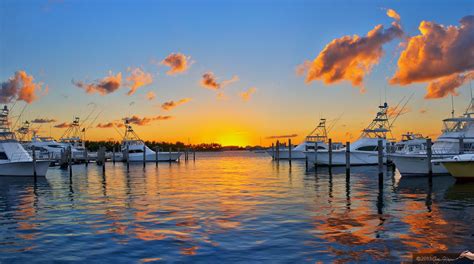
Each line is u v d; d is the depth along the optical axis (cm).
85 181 3300
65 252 1125
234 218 1528
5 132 3919
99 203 1972
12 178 3606
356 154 4700
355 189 2444
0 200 2194
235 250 1110
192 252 1100
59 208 1850
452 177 3069
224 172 4331
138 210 1741
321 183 2853
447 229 1312
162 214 1636
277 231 1310
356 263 991
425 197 2061
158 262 1026
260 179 3281
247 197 2106
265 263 1001
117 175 4003
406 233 1265
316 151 4722
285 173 3984
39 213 1731
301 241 1186
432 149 3278
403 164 3175
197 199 2052
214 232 1310
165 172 4441
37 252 1130
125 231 1348
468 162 2675
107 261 1042
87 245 1188
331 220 1473
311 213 1612
